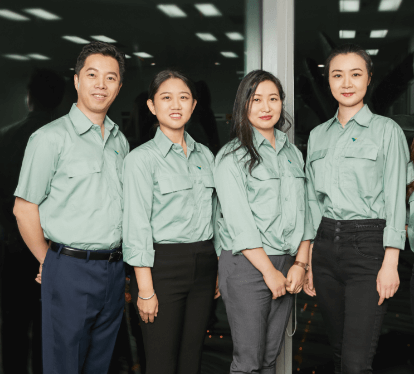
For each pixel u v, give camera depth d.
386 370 1.89
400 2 1.83
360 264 1.43
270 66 1.89
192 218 1.47
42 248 1.47
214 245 1.64
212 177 1.57
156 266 1.42
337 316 1.57
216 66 1.89
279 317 1.52
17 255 1.86
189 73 1.90
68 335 1.40
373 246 1.42
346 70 1.46
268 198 1.47
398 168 1.41
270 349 1.52
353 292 1.45
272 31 1.87
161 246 1.44
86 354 1.52
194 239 1.47
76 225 1.40
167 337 1.43
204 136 1.90
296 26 1.88
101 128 1.52
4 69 1.86
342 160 1.50
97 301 1.43
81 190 1.40
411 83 1.84
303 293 1.93
